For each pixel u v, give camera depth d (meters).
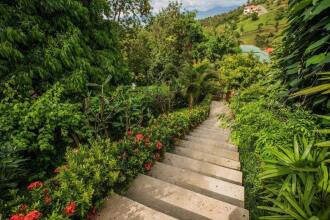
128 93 4.73
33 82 3.71
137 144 2.89
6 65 3.34
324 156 1.71
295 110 2.42
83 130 3.34
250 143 3.25
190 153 3.83
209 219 1.96
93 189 1.87
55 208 1.66
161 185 2.41
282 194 1.57
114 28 5.73
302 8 2.07
